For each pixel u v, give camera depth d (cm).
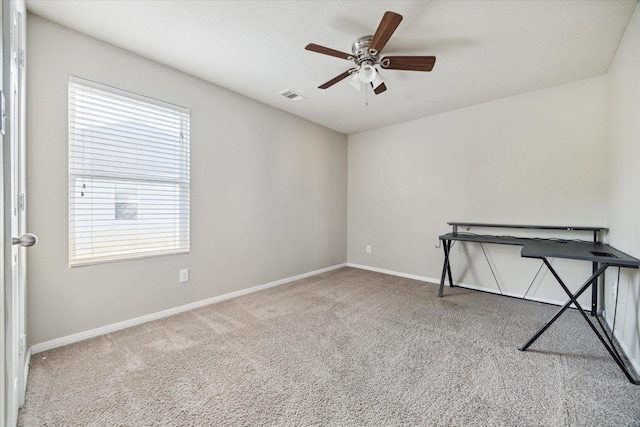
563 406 145
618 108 224
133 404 145
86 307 213
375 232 449
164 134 255
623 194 211
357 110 366
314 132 418
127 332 226
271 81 285
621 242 213
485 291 340
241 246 321
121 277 231
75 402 146
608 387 159
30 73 186
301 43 220
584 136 276
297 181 393
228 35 210
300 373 173
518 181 315
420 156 395
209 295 292
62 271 202
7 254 98
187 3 177
